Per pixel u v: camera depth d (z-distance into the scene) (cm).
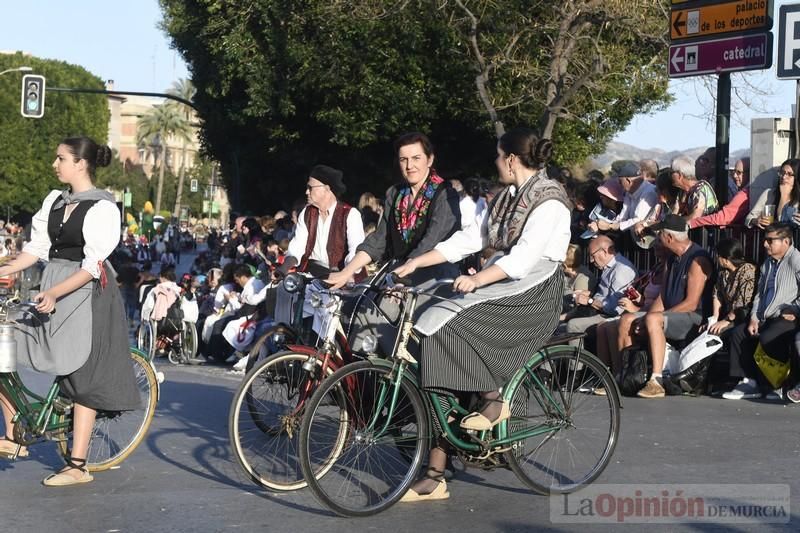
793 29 1069
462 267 955
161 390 989
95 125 8081
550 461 578
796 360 892
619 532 505
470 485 598
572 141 2664
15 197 7450
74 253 584
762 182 1053
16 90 7444
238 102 2859
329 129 2756
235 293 1352
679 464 652
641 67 2055
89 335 577
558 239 539
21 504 557
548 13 1989
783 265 904
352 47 2522
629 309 995
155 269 4441
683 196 1080
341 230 748
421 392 541
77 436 599
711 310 962
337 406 546
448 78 2536
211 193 7850
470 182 1128
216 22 2772
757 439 733
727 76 1094
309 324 734
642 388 937
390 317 573
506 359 536
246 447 579
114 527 514
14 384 584
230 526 515
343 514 522
